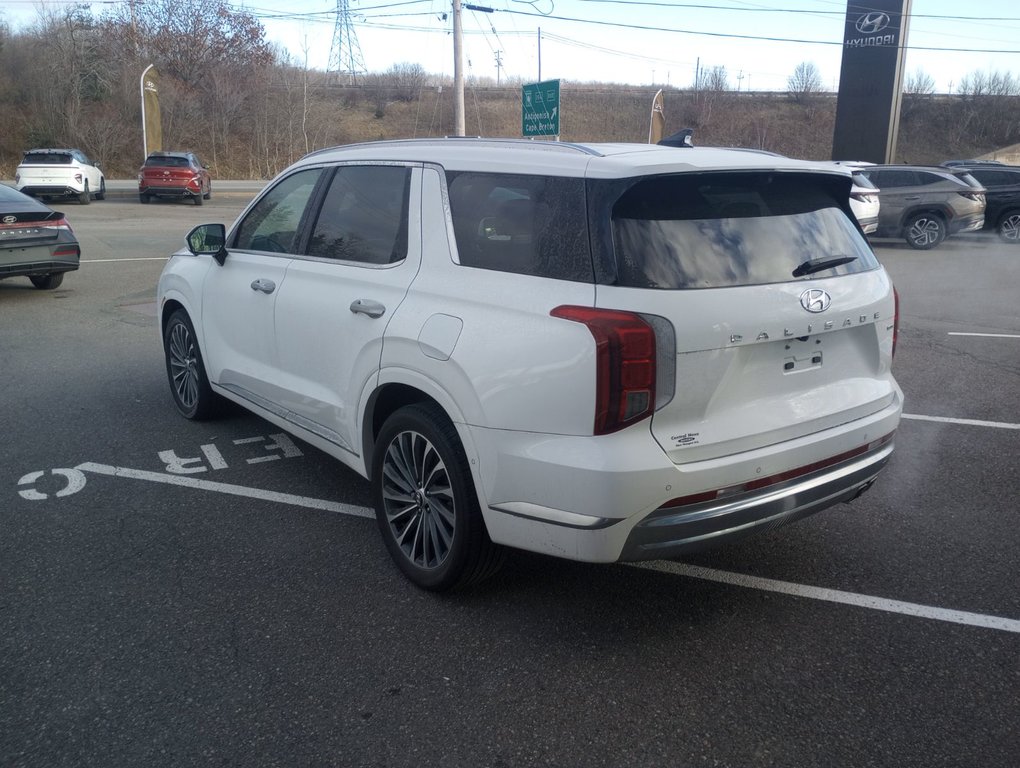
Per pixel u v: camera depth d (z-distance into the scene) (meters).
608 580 3.91
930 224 18.72
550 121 26.20
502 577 3.93
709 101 62.00
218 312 5.30
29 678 3.12
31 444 5.64
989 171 20.50
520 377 3.09
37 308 10.62
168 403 6.62
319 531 4.39
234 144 52.09
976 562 4.09
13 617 3.53
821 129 59.44
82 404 6.57
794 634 3.47
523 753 2.77
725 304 3.03
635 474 2.90
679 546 3.09
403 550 3.86
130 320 9.91
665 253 3.03
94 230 20.27
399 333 3.60
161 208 27.91
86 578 3.87
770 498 3.22
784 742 2.82
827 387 3.46
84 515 4.55
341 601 3.70
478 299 3.33
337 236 4.30
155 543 4.23
